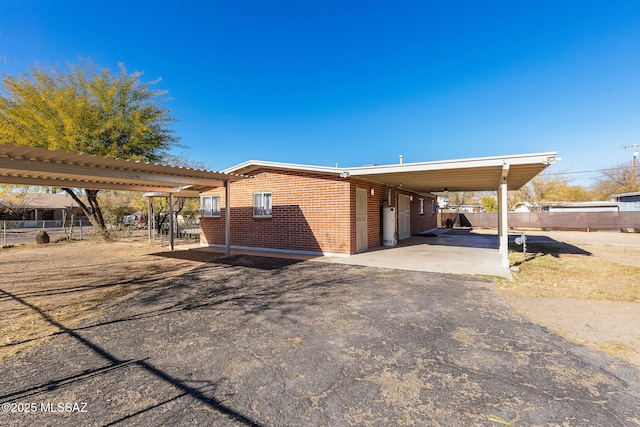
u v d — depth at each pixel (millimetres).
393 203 14375
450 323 4273
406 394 2607
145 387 2732
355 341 3701
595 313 4676
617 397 2553
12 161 5656
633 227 22109
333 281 6773
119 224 22609
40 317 4629
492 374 2936
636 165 36031
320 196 10383
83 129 14102
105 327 4203
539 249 12594
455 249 11875
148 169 7660
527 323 4270
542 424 2223
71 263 9508
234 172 12031
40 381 2838
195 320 4457
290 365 3123
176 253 11516
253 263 9047
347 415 2332
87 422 2254
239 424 2230
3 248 13938
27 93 13375
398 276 7266
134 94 16078
